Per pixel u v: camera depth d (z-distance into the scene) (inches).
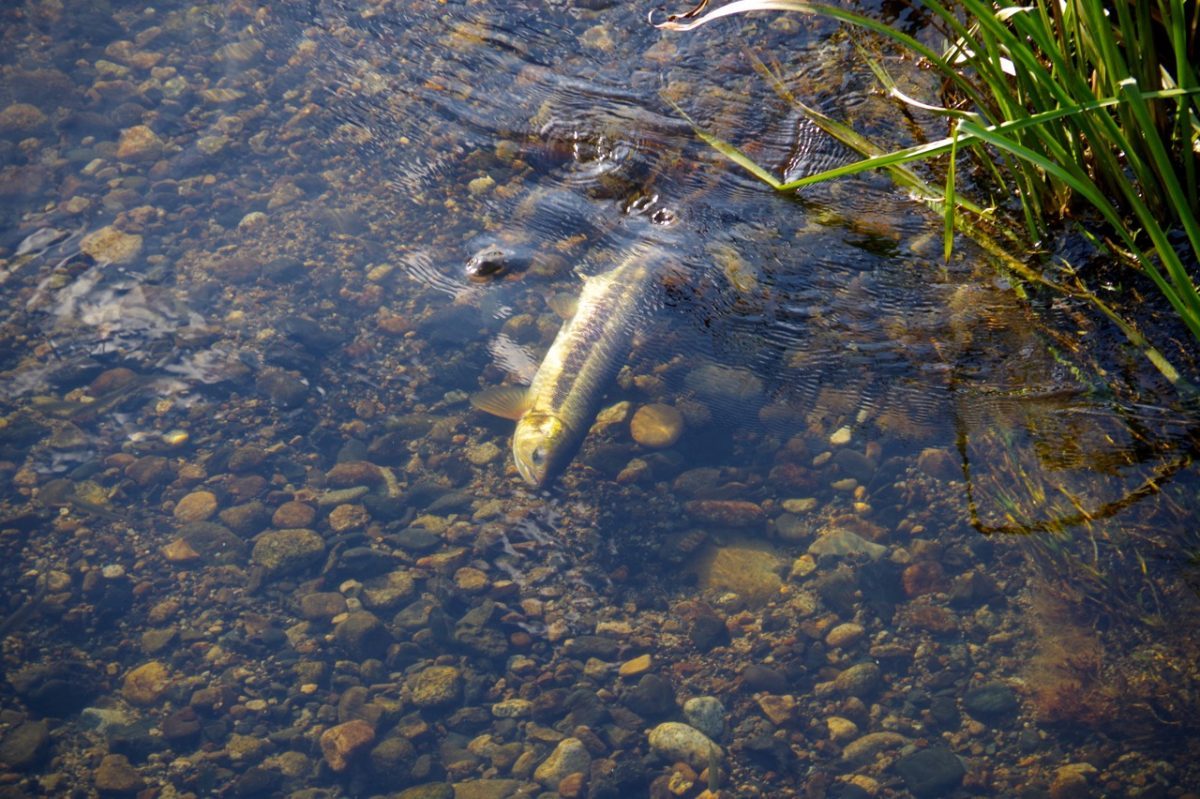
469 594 152.9
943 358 152.2
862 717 146.5
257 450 158.4
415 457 159.0
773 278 156.9
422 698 148.4
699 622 151.3
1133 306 149.7
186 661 149.3
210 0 185.8
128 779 143.9
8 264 165.5
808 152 162.1
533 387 158.2
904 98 148.0
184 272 166.2
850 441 155.7
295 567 153.9
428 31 176.7
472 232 166.1
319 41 179.0
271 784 144.5
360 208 169.2
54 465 156.4
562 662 149.9
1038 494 147.7
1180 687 141.4
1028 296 152.0
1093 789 140.3
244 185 171.3
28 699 146.3
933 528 152.3
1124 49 145.9
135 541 154.3
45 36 182.4
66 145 173.8
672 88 167.9
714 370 158.4
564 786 144.5
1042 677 145.2
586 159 165.8
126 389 160.1
